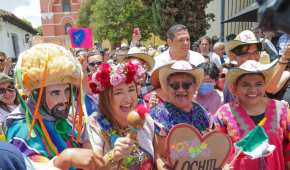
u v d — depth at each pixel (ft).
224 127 7.88
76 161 4.54
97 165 4.66
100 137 6.41
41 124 5.45
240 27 31.58
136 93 6.98
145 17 79.61
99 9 88.07
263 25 1.69
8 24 71.20
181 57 11.90
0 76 11.94
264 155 6.53
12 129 5.40
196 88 7.63
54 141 5.58
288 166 7.76
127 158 6.19
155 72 8.54
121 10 82.94
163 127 7.08
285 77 9.83
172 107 7.36
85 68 14.06
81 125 5.95
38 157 5.10
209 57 18.66
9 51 71.36
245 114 7.72
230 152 6.62
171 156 6.39
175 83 7.35
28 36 89.92
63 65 5.47
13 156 3.15
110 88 6.71
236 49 10.45
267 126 7.55
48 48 5.67
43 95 5.59
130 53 11.66
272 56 14.16
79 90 5.90
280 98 10.02
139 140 6.51
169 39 12.16
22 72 5.41
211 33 44.39
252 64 7.71
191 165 6.47
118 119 6.76
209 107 10.92
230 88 8.20
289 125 7.71
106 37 90.53
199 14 31.65
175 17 31.32
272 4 1.64
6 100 12.03
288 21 1.61
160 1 31.32
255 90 7.64
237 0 27.73
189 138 6.43
